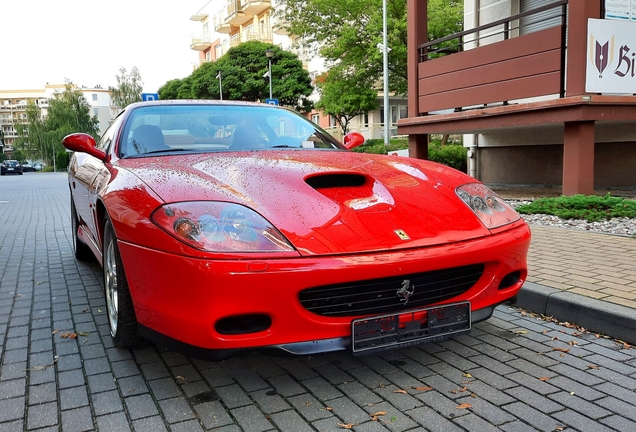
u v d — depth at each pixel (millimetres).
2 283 4289
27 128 93000
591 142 6762
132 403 2213
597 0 6391
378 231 2236
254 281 1972
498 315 3338
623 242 4703
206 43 70312
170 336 2150
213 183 2400
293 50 43094
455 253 2260
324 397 2262
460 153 13641
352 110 27703
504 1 10336
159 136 3264
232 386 2371
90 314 3438
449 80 8523
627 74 6648
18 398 2270
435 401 2219
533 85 7133
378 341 2176
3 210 10617
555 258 4168
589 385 2354
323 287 2080
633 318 2801
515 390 2314
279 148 3348
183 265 2018
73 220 5082
